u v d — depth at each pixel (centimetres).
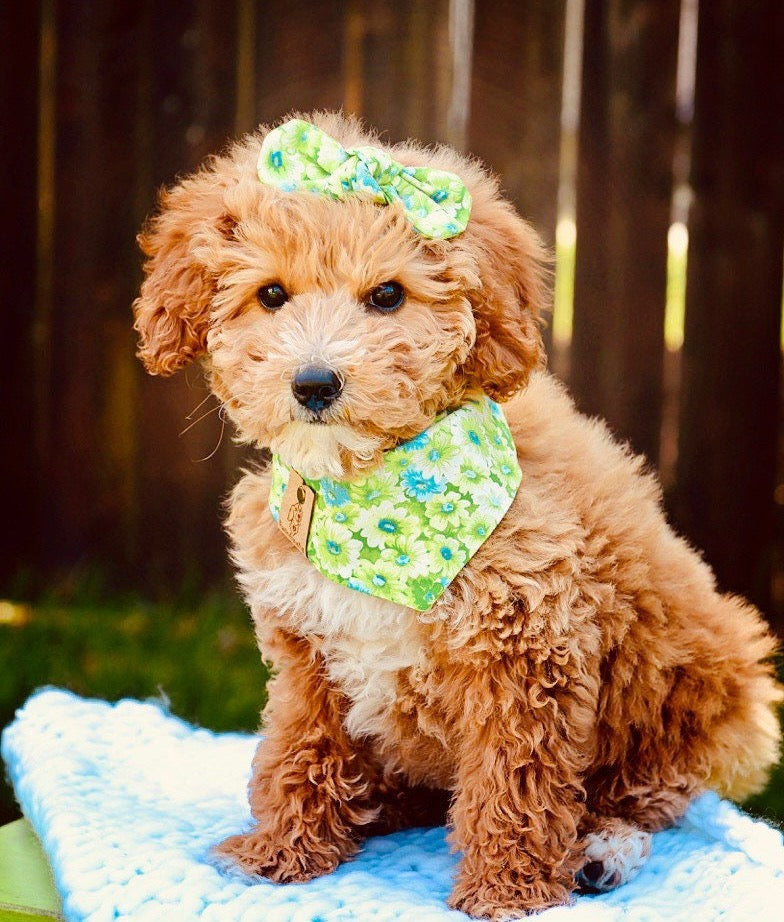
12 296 129
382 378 58
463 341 61
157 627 121
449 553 61
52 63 126
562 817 63
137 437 130
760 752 71
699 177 121
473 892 62
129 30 125
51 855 66
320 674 67
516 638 61
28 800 73
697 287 121
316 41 122
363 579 62
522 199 121
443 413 64
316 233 60
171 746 81
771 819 82
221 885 62
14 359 129
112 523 131
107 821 69
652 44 120
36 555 132
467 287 62
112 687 108
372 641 63
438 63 120
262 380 59
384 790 71
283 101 123
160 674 111
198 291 65
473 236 63
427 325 61
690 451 123
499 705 62
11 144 127
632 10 119
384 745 68
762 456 123
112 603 128
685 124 120
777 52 120
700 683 68
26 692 107
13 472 130
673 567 69
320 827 67
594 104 120
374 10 121
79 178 127
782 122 120
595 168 121
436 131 121
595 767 69
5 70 126
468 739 63
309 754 66
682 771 69
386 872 66
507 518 62
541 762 62
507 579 61
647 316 122
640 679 67
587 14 120
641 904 62
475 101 121
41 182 128
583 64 120
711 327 122
